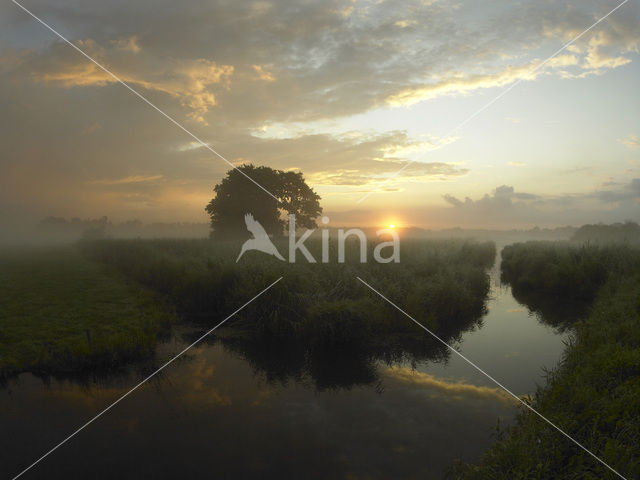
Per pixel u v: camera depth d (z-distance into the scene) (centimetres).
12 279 2058
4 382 745
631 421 438
